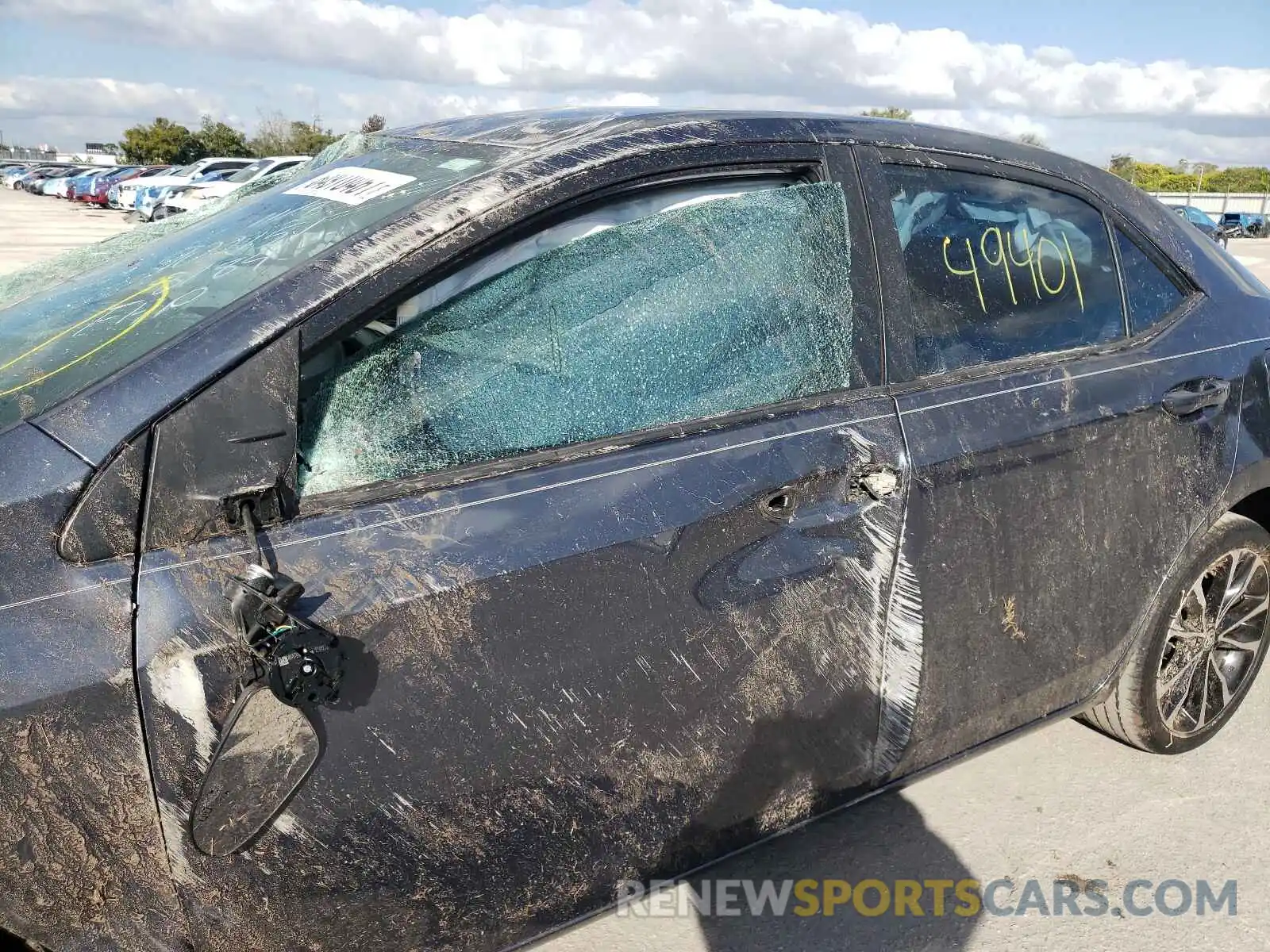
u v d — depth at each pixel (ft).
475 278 5.78
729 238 6.64
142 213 91.97
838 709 6.79
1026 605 7.66
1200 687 9.73
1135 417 8.18
